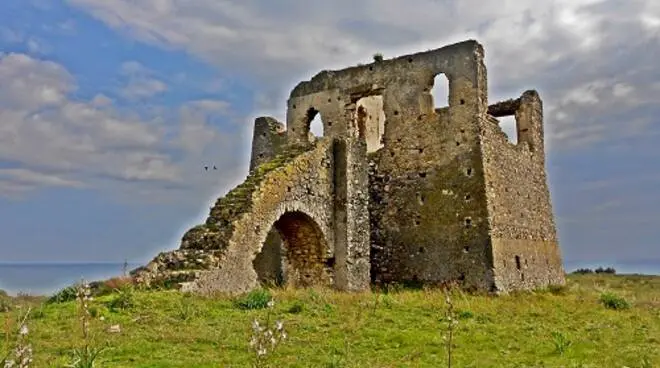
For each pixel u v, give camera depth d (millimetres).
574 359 9977
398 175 24812
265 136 29391
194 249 17438
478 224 22375
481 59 23984
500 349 10688
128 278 15453
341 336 10984
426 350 10211
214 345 9719
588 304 18719
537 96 28562
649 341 12117
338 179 21969
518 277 23484
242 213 17906
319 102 27891
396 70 25750
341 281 21125
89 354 8320
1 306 13234
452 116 23812
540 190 27484
